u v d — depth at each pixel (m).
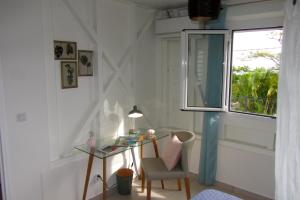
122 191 3.26
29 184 2.52
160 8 3.76
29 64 2.41
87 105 3.06
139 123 3.79
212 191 2.20
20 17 2.31
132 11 3.43
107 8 3.17
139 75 3.70
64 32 2.74
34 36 2.43
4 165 2.31
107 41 3.21
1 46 2.21
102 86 3.14
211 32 3.20
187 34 3.30
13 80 2.31
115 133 3.43
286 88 2.43
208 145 3.43
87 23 2.91
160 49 3.97
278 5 2.75
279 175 2.54
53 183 2.72
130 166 3.66
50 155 2.69
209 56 3.35
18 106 2.37
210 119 3.38
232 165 3.38
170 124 4.16
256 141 3.22
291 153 2.37
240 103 3.38
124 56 3.45
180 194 3.31
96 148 2.83
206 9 2.72
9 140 2.33
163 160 3.08
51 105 2.68
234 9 3.07
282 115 2.48
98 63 3.05
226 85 3.34
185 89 3.47
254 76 3.22
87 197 3.09
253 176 3.20
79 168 2.96
